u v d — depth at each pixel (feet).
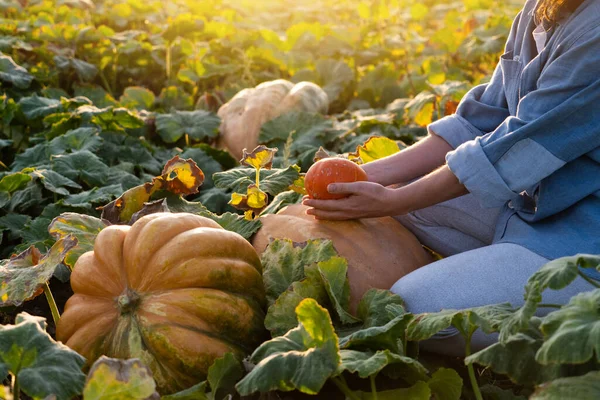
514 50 8.71
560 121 7.36
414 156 9.41
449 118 9.48
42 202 12.42
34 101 15.84
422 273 7.91
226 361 6.90
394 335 6.99
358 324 7.84
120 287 7.38
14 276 7.99
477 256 7.82
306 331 6.63
